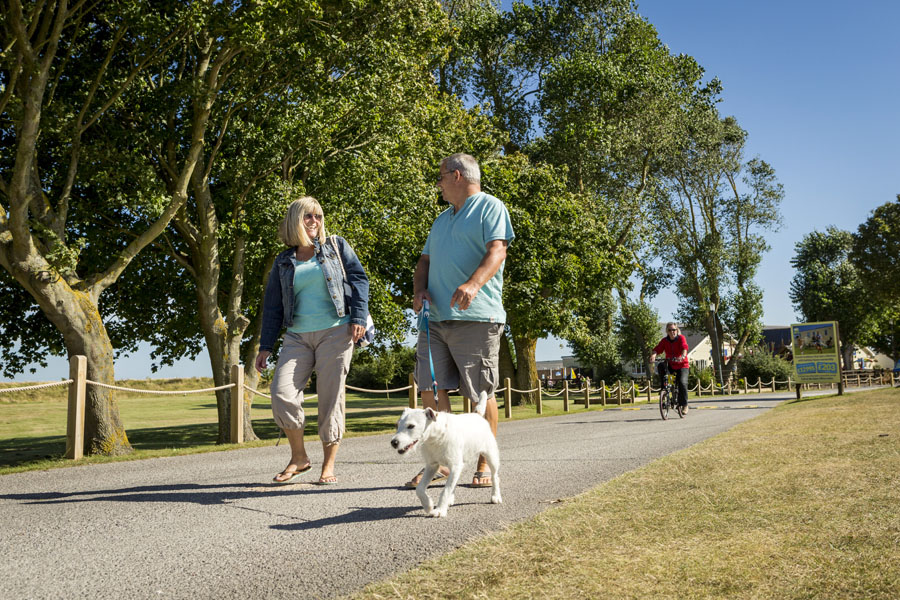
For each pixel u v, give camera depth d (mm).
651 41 29047
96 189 13781
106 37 13461
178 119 14188
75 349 11133
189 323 17188
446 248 4859
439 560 2932
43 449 14016
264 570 2939
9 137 13852
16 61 10680
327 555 3158
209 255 14555
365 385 61531
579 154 27156
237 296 15062
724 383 46781
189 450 8719
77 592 2660
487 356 4758
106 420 11312
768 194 47719
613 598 2375
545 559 2881
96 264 15070
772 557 2807
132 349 17688
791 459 5730
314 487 5035
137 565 3023
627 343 56781
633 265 26641
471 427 4121
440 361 4820
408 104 15391
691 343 71438
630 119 28203
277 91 14312
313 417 24984
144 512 4148
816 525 3330
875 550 2846
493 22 28438
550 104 27891
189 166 12531
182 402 46844
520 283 21734
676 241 47062
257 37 11117
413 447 3699
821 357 20422
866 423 8852
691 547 3014
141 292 16859
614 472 5742
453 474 3945
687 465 5617
